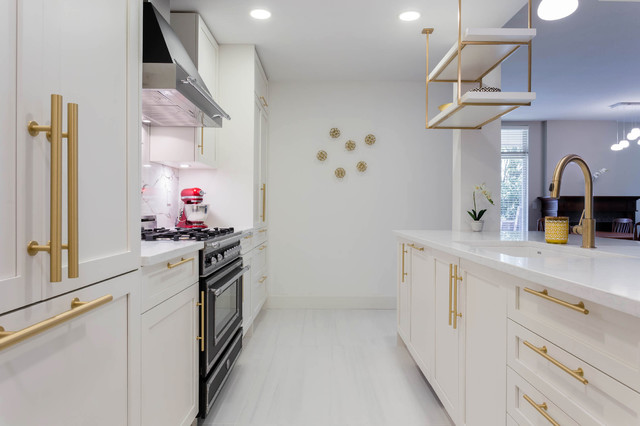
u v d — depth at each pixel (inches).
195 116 94.8
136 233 48.2
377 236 170.2
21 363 29.4
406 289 109.7
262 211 153.2
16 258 28.9
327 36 125.0
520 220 288.0
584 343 35.9
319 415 80.6
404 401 86.7
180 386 63.8
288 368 104.3
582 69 187.5
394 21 114.6
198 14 108.7
